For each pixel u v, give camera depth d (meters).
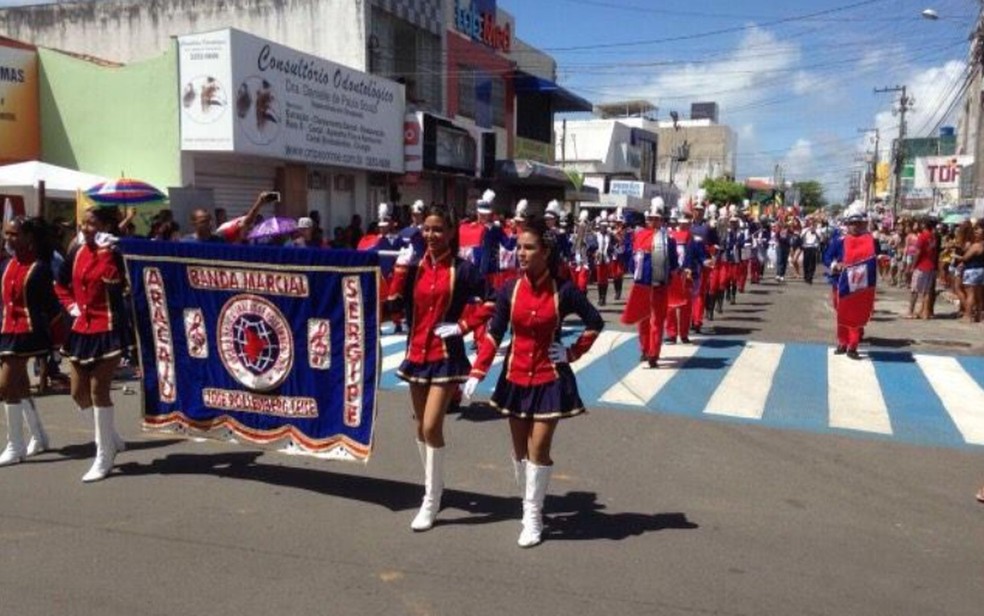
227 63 15.56
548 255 5.20
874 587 4.69
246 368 6.38
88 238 6.59
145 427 6.79
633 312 11.19
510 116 32.69
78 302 6.53
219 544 5.24
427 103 26.20
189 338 6.57
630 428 8.23
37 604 4.42
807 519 5.75
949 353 12.55
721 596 4.56
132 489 6.30
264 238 11.66
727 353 12.48
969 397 9.62
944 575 4.86
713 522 5.68
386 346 12.77
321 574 4.81
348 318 5.99
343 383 6.05
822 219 36.38
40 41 23.89
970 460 7.21
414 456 7.21
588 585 4.68
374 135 21.38
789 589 4.65
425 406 5.63
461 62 28.36
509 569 4.89
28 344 6.95
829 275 12.42
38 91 16.78
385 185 23.28
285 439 6.30
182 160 16.12
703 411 8.94
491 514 5.83
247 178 17.88
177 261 6.49
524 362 5.28
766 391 9.90
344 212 21.44
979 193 36.72
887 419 8.62
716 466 6.98
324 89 18.92
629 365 11.52
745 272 23.19
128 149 16.41
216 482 6.47
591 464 7.02
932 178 44.91
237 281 6.30
